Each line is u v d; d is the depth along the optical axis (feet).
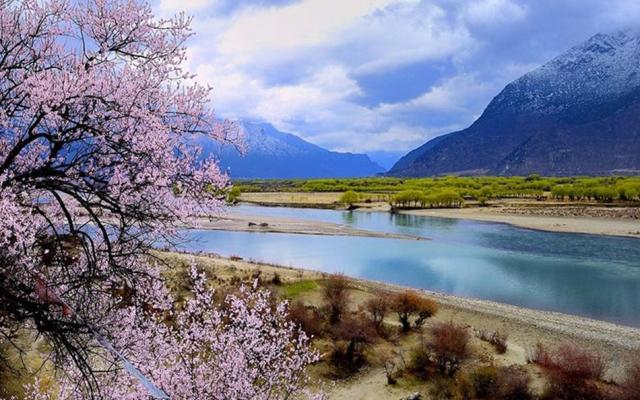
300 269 157.79
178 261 77.20
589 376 91.09
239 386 39.42
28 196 26.30
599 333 117.80
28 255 25.07
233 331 41.93
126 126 26.30
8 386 42.52
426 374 92.38
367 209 411.75
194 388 37.88
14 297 24.14
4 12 26.27
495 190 515.09
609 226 293.23
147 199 26.99
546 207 396.78
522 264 193.36
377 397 85.40
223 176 29.40
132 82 26.58
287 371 47.39
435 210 399.85
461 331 104.47
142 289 31.53
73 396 33.32
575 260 200.44
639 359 102.42
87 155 26.08
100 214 29.76
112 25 27.81
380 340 105.81
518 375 89.10
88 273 27.86
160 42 28.66
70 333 26.73
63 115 25.21
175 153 28.37
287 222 314.55
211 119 29.43
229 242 238.48
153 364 35.68
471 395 85.71
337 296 125.90
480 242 244.83
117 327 30.86
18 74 26.66
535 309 136.46
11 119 25.59
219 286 119.65
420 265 192.13
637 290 156.15
